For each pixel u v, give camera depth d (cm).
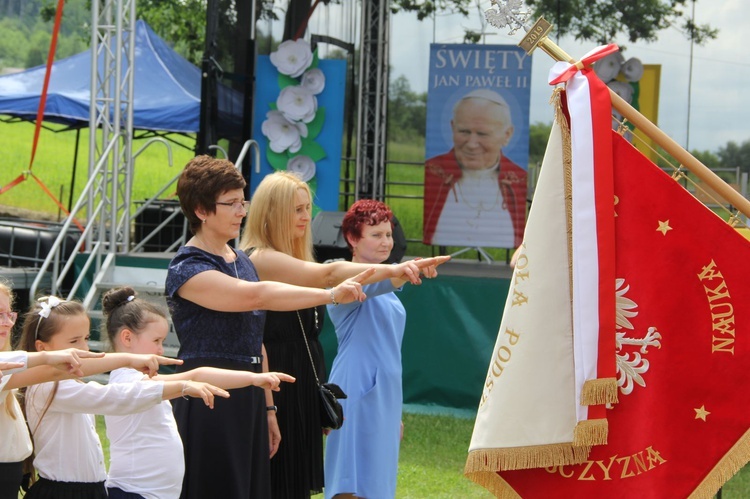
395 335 469
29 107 1221
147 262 941
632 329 326
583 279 319
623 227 328
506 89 1172
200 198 375
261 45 1136
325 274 402
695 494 321
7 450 355
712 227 324
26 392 371
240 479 374
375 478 448
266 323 436
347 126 1210
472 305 865
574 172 324
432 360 871
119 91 954
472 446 330
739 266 322
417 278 346
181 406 380
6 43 2292
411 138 1232
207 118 1041
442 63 1181
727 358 322
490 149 1176
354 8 1199
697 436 323
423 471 685
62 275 926
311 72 1123
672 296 324
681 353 324
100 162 936
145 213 1262
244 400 379
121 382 386
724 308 323
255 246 417
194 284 363
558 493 329
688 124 1216
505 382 327
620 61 1198
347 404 453
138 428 377
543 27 339
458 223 1184
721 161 1212
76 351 302
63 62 1346
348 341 466
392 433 459
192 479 375
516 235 1176
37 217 2100
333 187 1125
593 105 328
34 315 384
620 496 325
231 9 1091
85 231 956
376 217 469
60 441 377
